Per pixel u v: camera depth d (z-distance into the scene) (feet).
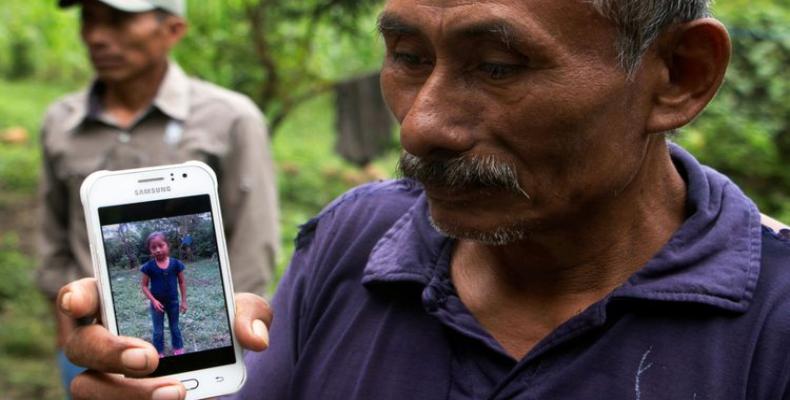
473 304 4.13
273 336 4.61
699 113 3.72
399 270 4.14
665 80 3.71
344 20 19.62
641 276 3.71
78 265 9.98
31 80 51.67
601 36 3.44
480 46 3.43
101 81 9.97
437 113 3.49
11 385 17.47
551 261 3.93
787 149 23.93
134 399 3.76
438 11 3.45
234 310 4.10
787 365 3.50
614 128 3.58
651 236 3.95
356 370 4.13
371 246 4.48
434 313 3.99
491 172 3.49
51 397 17.15
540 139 3.49
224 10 20.84
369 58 23.32
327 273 4.53
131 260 3.99
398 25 3.58
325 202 28.84
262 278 9.62
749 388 3.54
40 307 21.30
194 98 9.90
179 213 4.09
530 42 3.37
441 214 3.69
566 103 3.44
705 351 3.58
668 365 3.59
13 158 32.91
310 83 22.84
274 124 22.08
